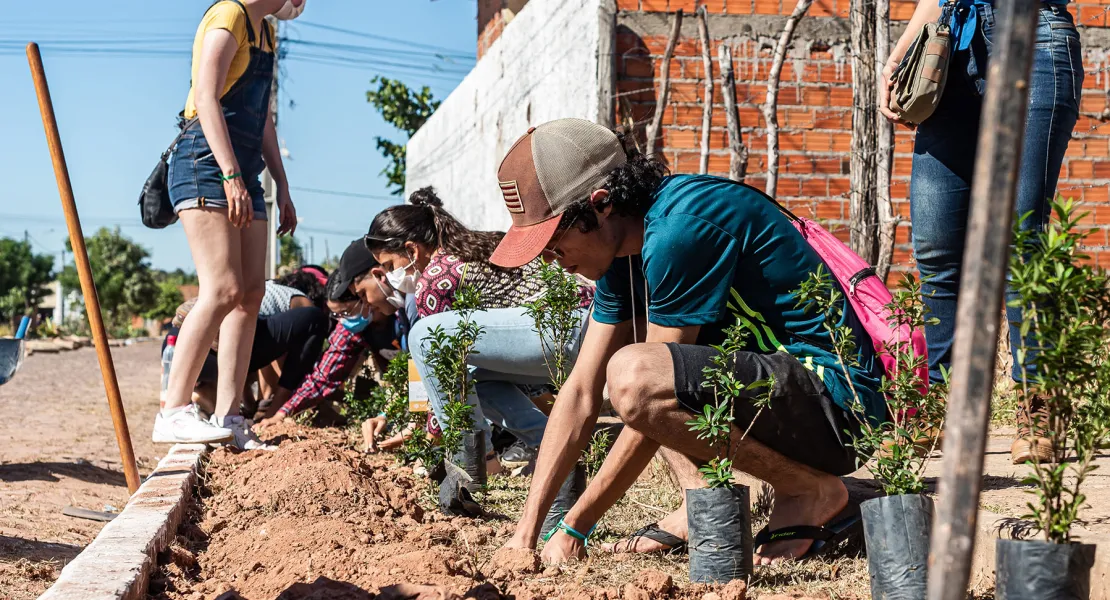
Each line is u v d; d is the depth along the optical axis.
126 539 3.00
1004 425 4.55
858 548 3.03
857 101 6.36
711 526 2.62
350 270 5.78
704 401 2.68
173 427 4.64
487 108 10.84
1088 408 1.99
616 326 3.12
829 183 7.46
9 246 79.00
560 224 2.88
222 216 4.58
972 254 1.33
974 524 1.30
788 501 3.03
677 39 7.30
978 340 1.32
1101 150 7.18
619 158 2.90
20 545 3.68
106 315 53.53
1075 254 1.96
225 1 4.62
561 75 8.14
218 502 4.09
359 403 6.05
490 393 4.88
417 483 4.63
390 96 20.66
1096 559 2.26
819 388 2.79
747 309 2.88
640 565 2.93
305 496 3.88
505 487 4.48
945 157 3.50
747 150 6.92
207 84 4.44
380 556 3.04
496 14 11.56
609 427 5.02
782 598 2.41
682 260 2.73
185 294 61.72
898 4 7.32
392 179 20.81
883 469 2.44
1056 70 3.25
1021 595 1.95
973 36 3.34
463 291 4.52
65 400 10.67
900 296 2.57
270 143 5.32
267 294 6.76
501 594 2.62
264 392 7.43
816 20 7.47
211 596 2.81
